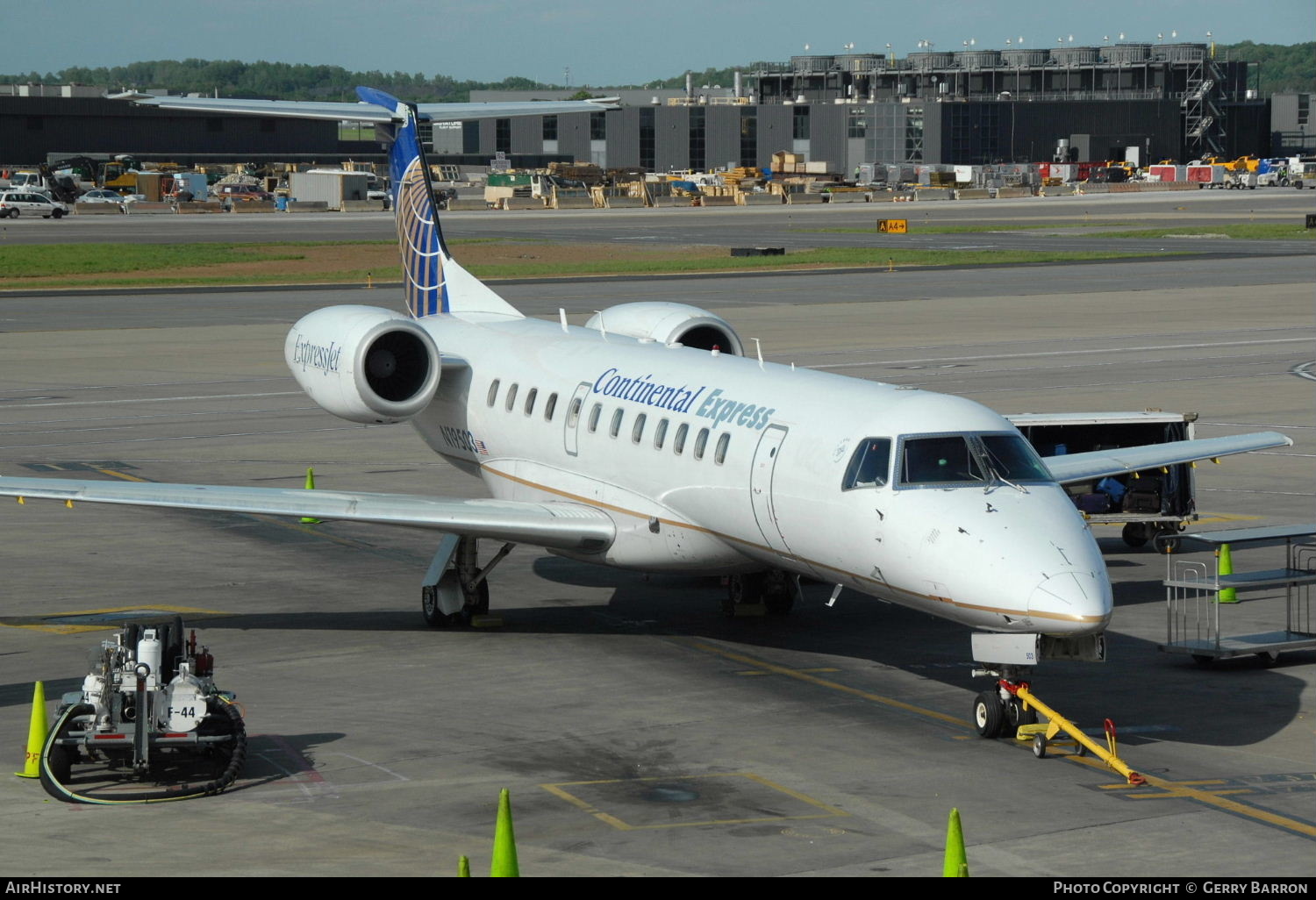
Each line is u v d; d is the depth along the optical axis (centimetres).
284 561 7662
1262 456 10231
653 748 4625
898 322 18712
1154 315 19338
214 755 4469
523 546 8125
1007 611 4475
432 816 3991
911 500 4806
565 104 8969
